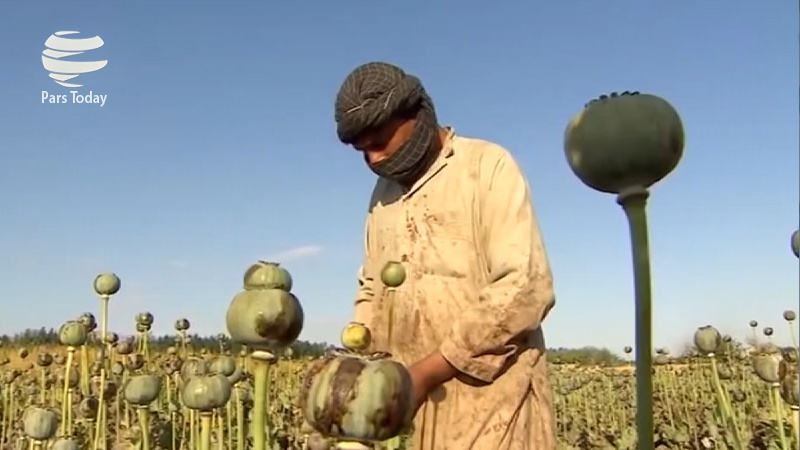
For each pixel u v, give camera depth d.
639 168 2.28
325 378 2.13
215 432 6.77
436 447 3.12
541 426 3.16
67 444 4.59
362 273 3.69
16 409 9.12
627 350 15.54
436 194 3.32
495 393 3.06
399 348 3.35
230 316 2.73
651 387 2.10
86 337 5.17
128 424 7.04
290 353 8.96
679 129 2.33
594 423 14.92
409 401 2.15
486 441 3.03
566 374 18.31
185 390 3.71
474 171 3.26
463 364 2.99
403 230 3.40
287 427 9.19
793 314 8.05
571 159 2.41
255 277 2.78
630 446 11.59
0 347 9.88
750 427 10.30
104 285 6.20
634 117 2.29
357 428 2.09
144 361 7.15
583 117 2.38
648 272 2.19
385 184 3.66
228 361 5.36
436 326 3.25
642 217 2.27
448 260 3.25
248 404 6.89
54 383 7.47
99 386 6.18
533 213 3.18
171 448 7.60
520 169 3.27
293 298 2.76
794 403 3.56
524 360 3.13
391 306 3.23
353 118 3.18
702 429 11.59
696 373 13.26
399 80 3.18
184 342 8.02
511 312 2.95
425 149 3.28
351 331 2.25
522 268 3.00
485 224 3.20
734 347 12.85
